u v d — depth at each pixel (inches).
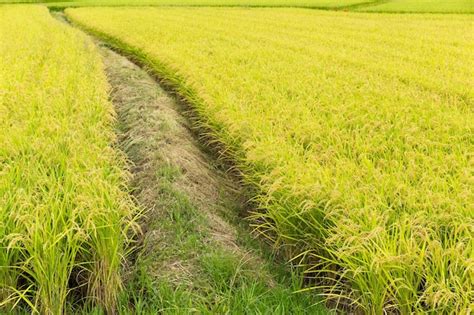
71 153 225.5
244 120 278.5
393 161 219.6
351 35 824.9
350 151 239.0
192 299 171.2
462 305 137.1
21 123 268.1
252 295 170.6
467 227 160.4
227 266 187.8
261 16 1310.3
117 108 407.8
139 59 628.4
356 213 171.9
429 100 340.2
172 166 277.0
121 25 935.7
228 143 297.0
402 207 183.3
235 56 534.6
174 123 356.5
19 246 154.3
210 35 774.5
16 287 163.2
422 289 156.6
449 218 167.5
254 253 207.9
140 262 192.7
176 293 172.2
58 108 299.3
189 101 411.2
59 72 428.5
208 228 220.7
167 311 163.5
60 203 173.9
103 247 167.2
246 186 274.5
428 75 441.1
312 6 1739.7
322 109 307.9
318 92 359.6
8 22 1040.8
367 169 212.1
